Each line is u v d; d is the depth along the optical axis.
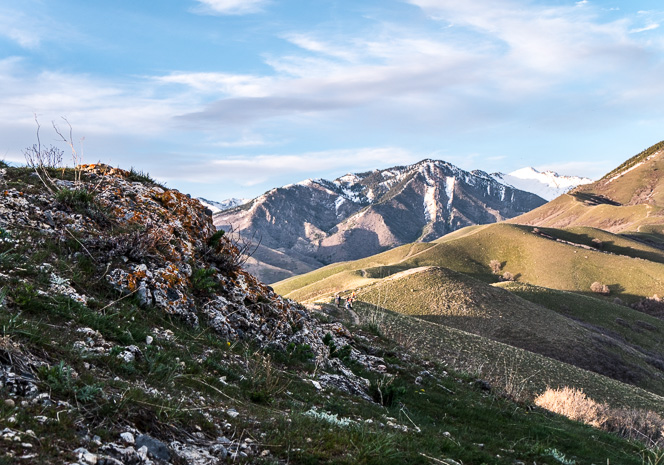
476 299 113.12
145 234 12.09
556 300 137.62
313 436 6.64
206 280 12.89
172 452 5.06
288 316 14.80
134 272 10.98
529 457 10.55
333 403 9.36
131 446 4.80
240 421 6.52
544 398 26.33
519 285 147.50
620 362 92.56
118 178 15.25
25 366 5.41
